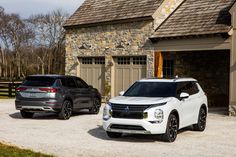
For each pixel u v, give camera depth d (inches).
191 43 795.4
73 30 1083.3
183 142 442.9
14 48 3009.4
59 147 405.4
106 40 986.1
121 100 447.8
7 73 3169.3
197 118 518.9
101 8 1043.9
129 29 927.0
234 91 714.2
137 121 423.8
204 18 808.3
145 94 477.4
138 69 914.7
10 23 3004.4
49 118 660.7
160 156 365.4
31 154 356.8
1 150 371.2
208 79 922.1
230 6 754.2
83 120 636.1
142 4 930.7
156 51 866.8
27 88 628.7
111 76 970.1
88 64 1046.4
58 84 635.5
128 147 409.4
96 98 741.3
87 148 401.4
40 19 2787.9
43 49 2785.4
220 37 741.3
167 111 434.6
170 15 900.0
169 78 508.7
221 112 788.0
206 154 376.5
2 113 731.4
